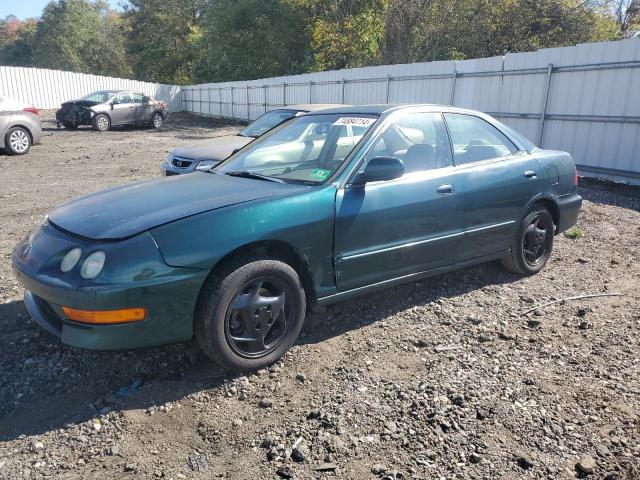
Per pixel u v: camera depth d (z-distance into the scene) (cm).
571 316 423
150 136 2141
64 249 312
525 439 275
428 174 415
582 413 297
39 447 266
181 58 4891
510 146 491
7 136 1431
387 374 335
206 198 342
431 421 287
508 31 2403
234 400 308
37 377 327
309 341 376
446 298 452
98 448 267
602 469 254
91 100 2384
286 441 273
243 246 324
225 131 2444
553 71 1111
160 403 304
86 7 6581
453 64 1372
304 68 3183
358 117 424
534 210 496
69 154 1502
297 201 343
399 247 392
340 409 298
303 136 439
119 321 291
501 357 357
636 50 958
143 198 355
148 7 4966
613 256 584
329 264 359
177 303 302
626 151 997
